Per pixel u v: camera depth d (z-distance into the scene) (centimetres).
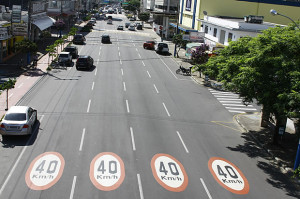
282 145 2119
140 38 7544
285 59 1805
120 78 3575
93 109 2480
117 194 1410
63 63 3925
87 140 1930
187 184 1542
